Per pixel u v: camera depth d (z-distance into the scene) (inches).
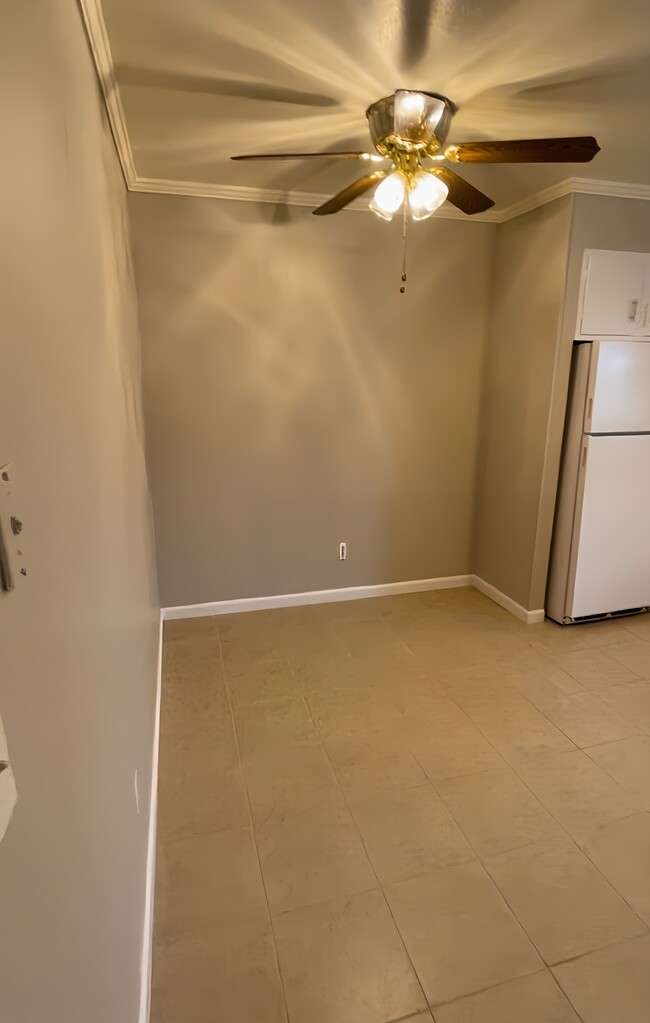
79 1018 30.8
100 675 43.4
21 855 22.1
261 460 136.4
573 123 88.4
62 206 38.8
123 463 70.4
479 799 82.0
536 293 127.0
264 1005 56.1
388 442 144.5
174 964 59.7
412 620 139.3
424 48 67.7
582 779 86.0
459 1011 55.7
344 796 82.6
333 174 109.8
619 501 129.2
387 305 135.9
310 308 131.0
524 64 71.1
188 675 114.3
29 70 30.3
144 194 115.7
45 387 31.1
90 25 57.4
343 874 70.1
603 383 121.3
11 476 23.6
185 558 137.4
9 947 20.3
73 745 32.9
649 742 94.2
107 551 51.0
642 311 125.0
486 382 147.7
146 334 122.6
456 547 157.6
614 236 119.5
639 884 69.0
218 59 69.7
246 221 122.6
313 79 74.6
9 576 22.3
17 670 23.0
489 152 74.6
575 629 134.6
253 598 144.5
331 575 148.9
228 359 128.5
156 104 81.0
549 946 61.8
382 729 97.6
